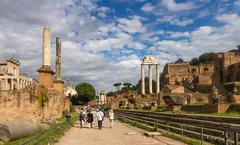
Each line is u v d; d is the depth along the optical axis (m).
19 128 18.89
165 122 27.23
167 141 20.62
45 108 31.84
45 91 31.78
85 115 41.94
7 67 100.38
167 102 49.56
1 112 24.97
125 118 48.34
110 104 110.88
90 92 143.38
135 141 21.09
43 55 37.44
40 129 21.47
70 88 178.00
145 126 32.16
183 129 21.94
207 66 153.00
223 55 109.94
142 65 135.38
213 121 19.94
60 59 49.97
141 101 97.25
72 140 22.02
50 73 36.97
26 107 27.16
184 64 157.00
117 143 20.19
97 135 25.67
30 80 118.75
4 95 25.23
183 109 39.16
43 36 37.88
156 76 134.50
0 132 18.09
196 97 64.06
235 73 100.62
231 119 18.05
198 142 18.31
